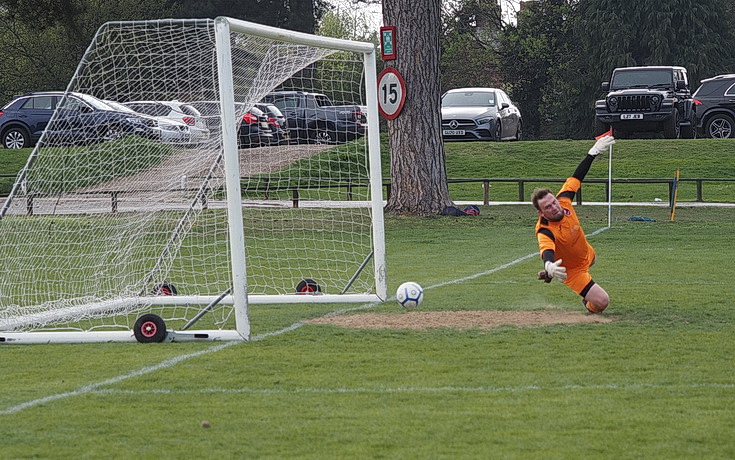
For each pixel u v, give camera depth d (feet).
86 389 79.66
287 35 112.57
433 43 242.78
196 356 92.73
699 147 352.49
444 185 247.50
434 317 112.27
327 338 100.73
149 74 122.21
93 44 111.34
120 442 64.54
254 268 167.43
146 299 122.83
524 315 112.37
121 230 143.33
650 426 66.59
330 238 209.26
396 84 192.03
